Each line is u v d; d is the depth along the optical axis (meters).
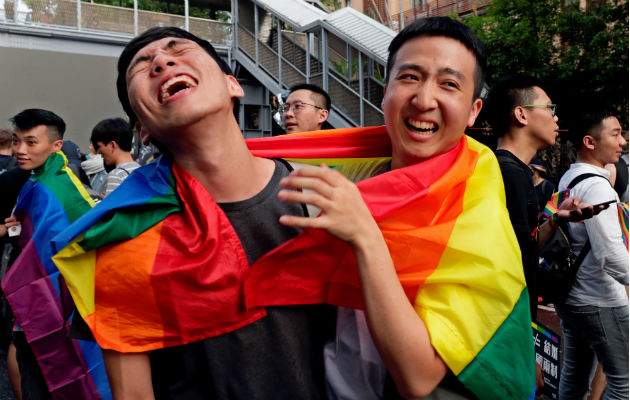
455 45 1.08
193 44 1.12
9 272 2.45
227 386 1.07
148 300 1.06
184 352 1.09
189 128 1.03
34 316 2.38
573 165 2.81
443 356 0.92
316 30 10.22
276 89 12.28
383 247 0.90
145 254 1.07
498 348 0.96
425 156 1.12
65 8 12.96
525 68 9.92
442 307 0.96
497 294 0.99
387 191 1.08
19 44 12.61
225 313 1.06
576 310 2.59
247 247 1.10
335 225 0.86
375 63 8.81
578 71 9.79
